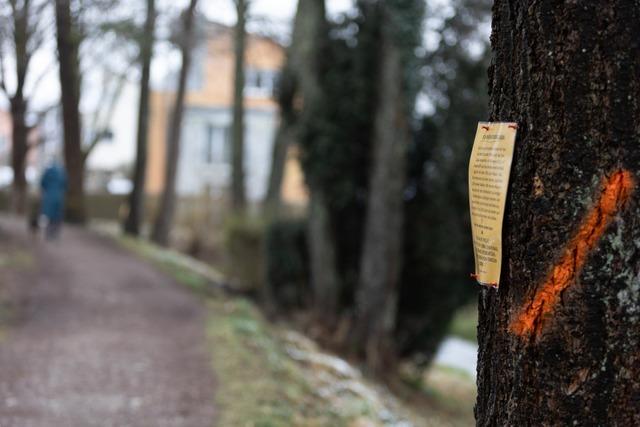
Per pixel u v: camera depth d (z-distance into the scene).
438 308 11.81
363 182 11.82
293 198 25.52
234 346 8.32
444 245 11.32
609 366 1.92
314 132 11.61
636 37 1.90
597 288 1.92
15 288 11.41
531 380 2.03
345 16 11.48
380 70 11.27
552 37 1.99
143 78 22.98
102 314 10.37
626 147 1.90
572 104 1.95
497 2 2.26
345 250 12.14
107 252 16.80
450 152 11.14
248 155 38.84
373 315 11.26
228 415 6.01
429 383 13.48
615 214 1.91
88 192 35.97
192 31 19.94
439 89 11.20
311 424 6.23
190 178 39.34
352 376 9.21
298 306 12.71
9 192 29.25
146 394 6.60
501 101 2.20
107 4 16.36
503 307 2.14
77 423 5.79
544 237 1.99
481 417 2.28
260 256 13.73
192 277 14.59
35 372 7.20
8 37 15.29
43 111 21.75
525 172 2.04
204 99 39.94
